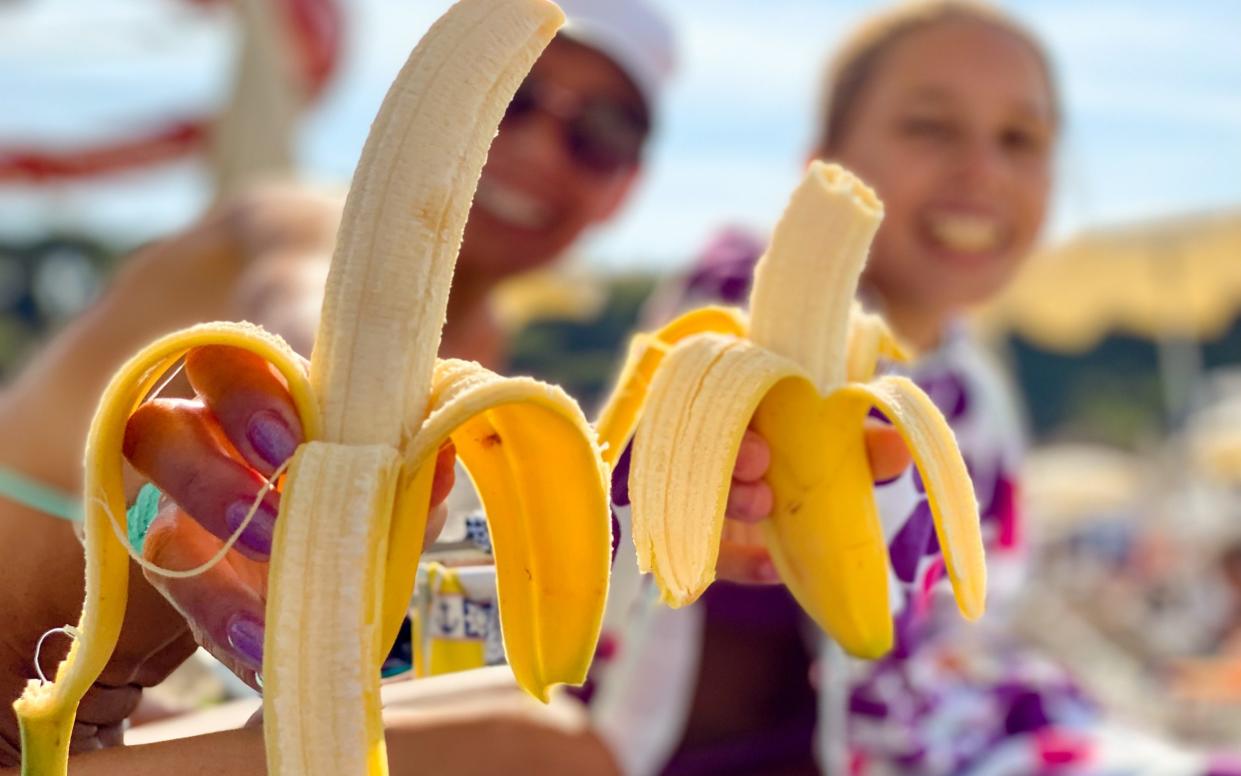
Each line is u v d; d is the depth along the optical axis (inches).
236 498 14.9
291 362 14.7
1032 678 44.6
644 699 37.5
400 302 14.8
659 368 17.8
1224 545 192.4
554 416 14.8
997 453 49.0
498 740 30.1
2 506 21.0
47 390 34.8
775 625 39.5
